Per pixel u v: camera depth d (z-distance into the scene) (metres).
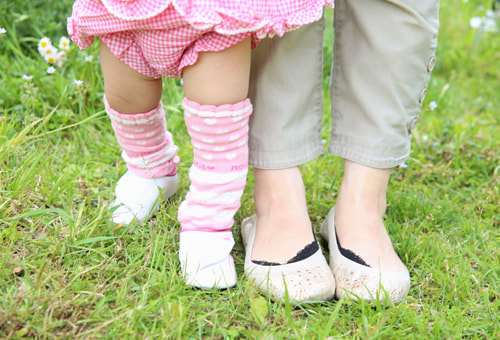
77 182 1.62
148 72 1.19
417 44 1.21
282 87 1.24
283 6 1.07
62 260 1.26
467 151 2.10
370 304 1.21
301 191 1.33
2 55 2.24
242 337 1.13
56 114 1.95
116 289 1.19
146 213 1.45
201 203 1.23
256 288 1.25
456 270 1.38
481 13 3.75
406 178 1.91
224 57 1.07
